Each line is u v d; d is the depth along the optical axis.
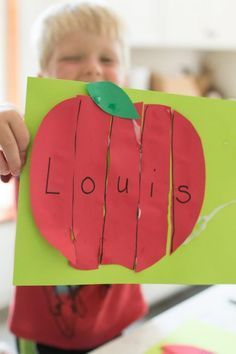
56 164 0.53
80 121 0.54
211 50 2.17
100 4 0.84
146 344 0.66
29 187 0.52
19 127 0.52
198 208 0.56
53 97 0.53
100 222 0.54
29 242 0.52
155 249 0.55
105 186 0.54
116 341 0.67
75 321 0.82
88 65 0.78
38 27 0.84
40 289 0.83
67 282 0.53
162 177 0.56
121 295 0.84
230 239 0.57
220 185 0.57
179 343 0.66
